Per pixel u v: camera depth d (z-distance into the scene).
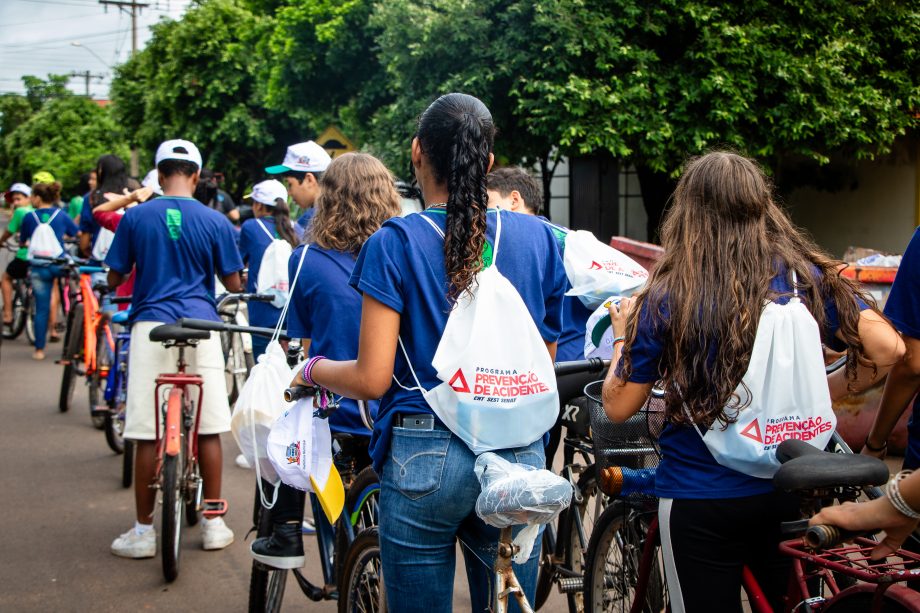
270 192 6.32
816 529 1.95
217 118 25.62
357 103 17.64
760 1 11.47
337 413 3.32
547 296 2.46
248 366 7.39
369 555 2.95
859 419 5.81
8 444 7.03
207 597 4.22
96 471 6.31
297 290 3.32
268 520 3.47
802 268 2.26
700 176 2.30
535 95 11.95
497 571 2.26
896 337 2.33
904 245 13.56
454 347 2.21
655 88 11.36
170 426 4.30
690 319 2.20
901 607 1.92
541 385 2.27
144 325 4.65
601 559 3.16
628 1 11.26
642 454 2.79
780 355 2.17
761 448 2.18
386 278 2.25
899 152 13.52
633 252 7.50
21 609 4.08
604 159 13.52
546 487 2.08
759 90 11.59
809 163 14.48
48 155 58.44
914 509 1.84
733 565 2.30
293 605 4.18
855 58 11.78
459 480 2.25
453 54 12.16
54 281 11.87
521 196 4.02
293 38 18.97
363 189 3.32
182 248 4.71
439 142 2.30
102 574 4.49
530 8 11.41
